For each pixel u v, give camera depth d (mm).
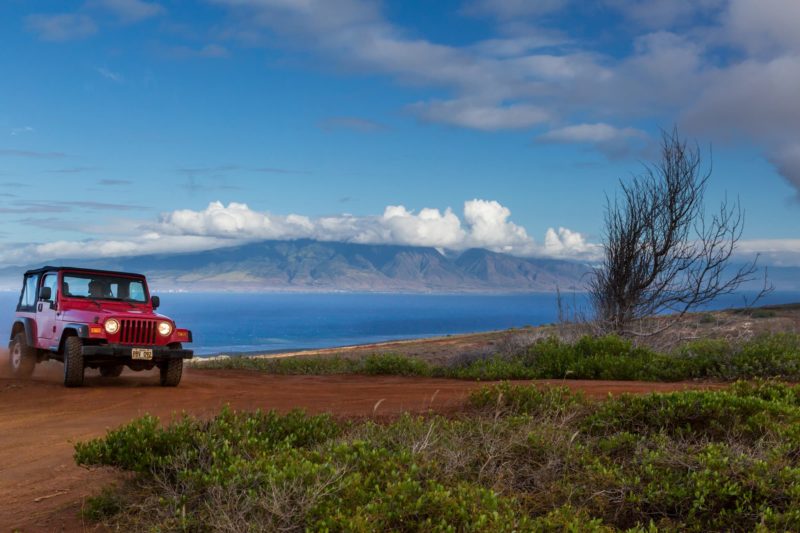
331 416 7227
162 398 10867
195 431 5730
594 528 3953
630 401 6523
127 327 12305
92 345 12234
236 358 19719
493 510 4082
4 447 7223
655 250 16219
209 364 19250
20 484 5707
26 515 4918
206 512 4277
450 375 14117
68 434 7844
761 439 5215
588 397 8156
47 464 6363
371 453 5020
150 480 5156
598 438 5871
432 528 3857
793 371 11125
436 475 4703
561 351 13469
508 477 4938
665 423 6059
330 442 5691
